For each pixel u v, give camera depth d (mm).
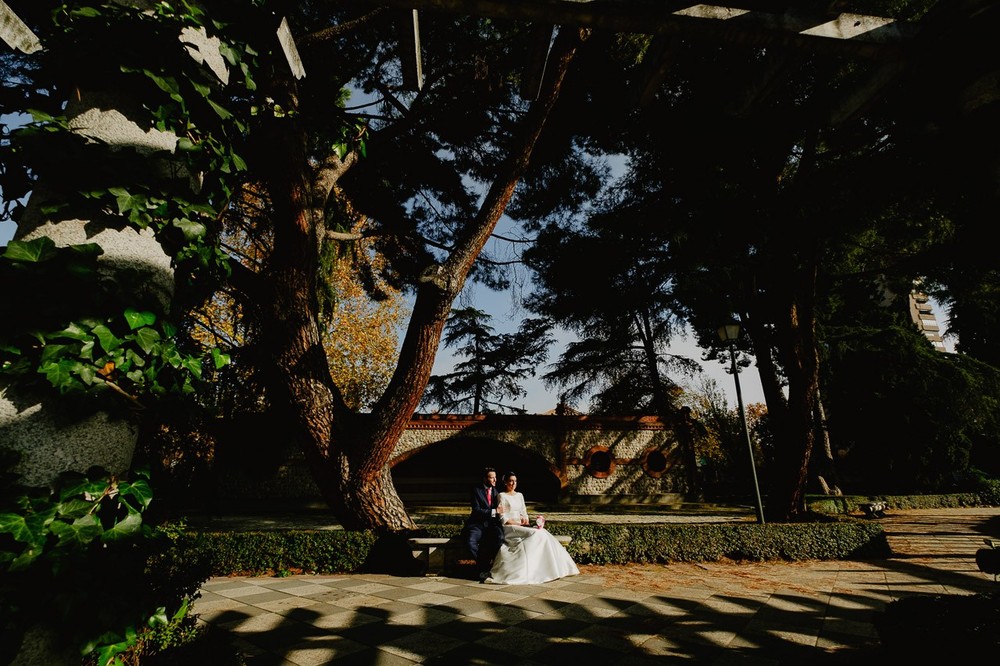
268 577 6324
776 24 2064
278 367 6992
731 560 7559
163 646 2242
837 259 12516
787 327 11461
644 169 11539
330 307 11320
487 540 6426
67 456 1771
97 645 1689
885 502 18469
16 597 1557
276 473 16625
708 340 16391
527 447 19141
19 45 2180
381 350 23062
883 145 8609
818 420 20328
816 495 18969
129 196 2025
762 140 9914
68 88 2105
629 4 1978
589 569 6891
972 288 9969
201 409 2295
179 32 2268
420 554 6551
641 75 2432
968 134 2299
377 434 7125
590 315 14586
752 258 11070
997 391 19625
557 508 17641
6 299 1718
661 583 5973
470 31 8500
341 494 7090
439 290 7316
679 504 18672
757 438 30047
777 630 4172
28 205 1966
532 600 5141
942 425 20547
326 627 4207
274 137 6414
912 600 3035
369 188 10406
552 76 6648
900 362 20953
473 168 10711
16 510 1612
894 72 2271
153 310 2027
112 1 2207
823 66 8328
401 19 2109
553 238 11438
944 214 8898
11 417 1696
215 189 2578
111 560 1770
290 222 6906
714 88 9000
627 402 23906
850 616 4590
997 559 3355
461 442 22078
